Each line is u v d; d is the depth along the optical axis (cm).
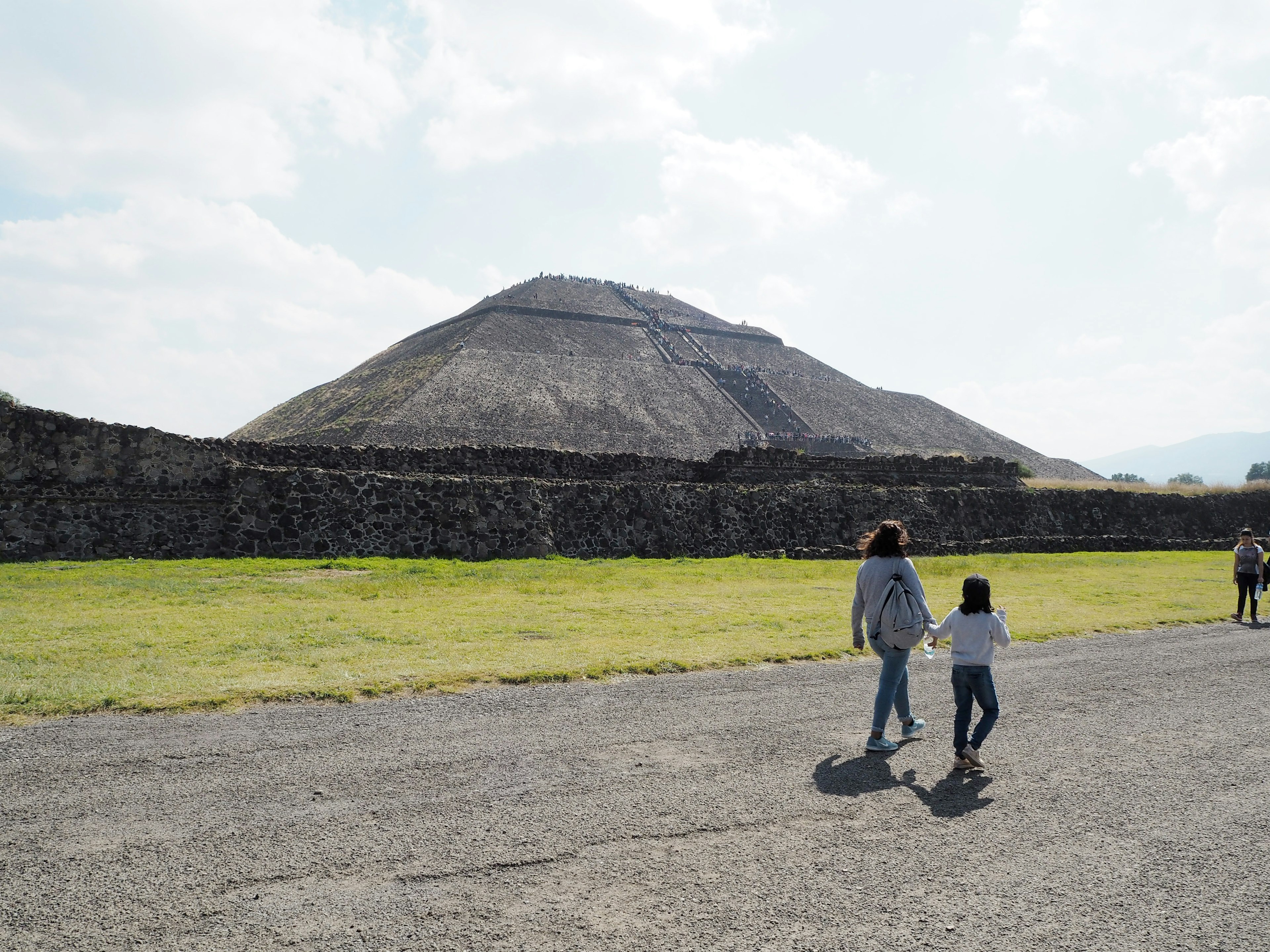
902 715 757
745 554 2772
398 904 432
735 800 584
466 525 2433
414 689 856
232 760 638
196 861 473
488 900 438
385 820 535
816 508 3052
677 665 995
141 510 2198
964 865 493
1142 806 591
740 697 867
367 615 1304
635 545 2672
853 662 1055
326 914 421
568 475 2852
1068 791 620
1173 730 787
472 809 557
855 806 580
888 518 3161
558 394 11925
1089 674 1030
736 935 409
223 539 2222
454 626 1223
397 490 2409
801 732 755
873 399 14938
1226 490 4509
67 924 405
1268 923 434
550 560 2422
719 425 12031
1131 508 3816
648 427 11369
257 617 1259
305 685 841
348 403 11694
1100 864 498
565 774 629
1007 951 400
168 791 575
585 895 446
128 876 454
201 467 2272
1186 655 1168
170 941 393
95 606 1351
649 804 574
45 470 2134
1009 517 3484
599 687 893
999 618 675
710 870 479
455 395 11088
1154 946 408
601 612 1406
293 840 503
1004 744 736
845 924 423
